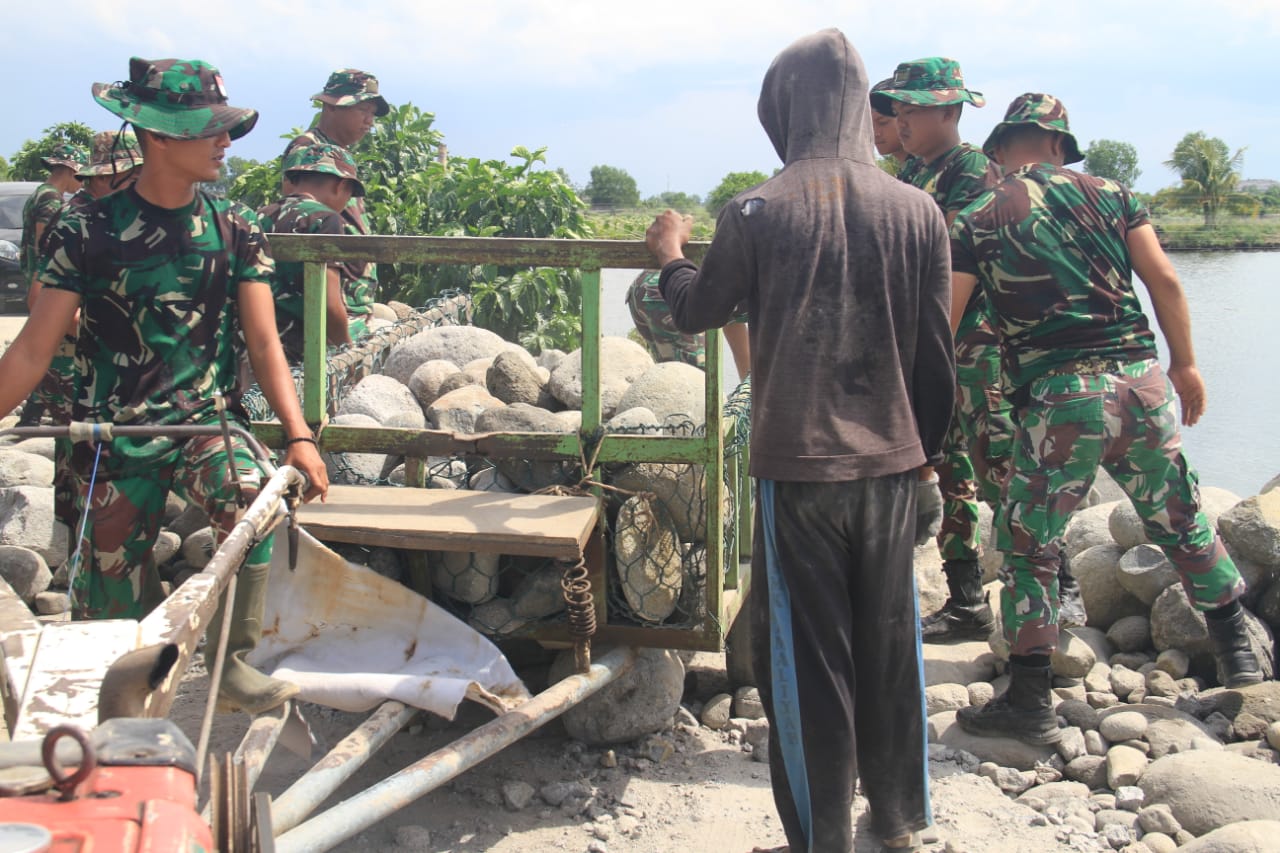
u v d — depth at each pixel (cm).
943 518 469
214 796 197
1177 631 433
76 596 326
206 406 324
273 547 331
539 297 952
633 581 359
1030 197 382
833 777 293
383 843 332
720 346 348
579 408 462
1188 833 333
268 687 301
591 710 376
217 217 321
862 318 286
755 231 288
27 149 2539
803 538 288
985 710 392
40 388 529
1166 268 388
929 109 479
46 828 143
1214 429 905
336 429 375
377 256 359
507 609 367
